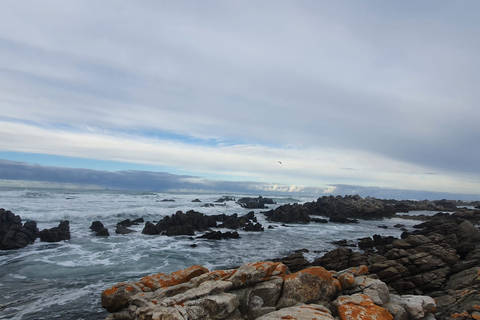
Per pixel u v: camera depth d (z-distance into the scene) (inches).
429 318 369.1
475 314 432.5
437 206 3100.4
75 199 2222.0
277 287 353.1
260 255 946.7
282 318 279.0
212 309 304.8
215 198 3501.5
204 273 432.8
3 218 1042.7
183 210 1963.6
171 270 751.7
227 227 1512.1
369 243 1092.5
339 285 377.1
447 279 657.0
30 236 1015.0
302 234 1401.3
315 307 309.1
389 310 351.9
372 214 2343.8
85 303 530.6
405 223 1995.6
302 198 4576.8
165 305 308.7
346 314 304.2
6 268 730.8
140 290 382.9
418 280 638.5
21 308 505.7
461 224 958.4
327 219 2150.6
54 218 1408.7
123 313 355.3
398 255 735.1
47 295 564.7
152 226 1274.6
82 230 1248.8
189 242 1122.7
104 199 2402.8
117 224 1408.7
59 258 830.5
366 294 373.4
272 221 1888.5
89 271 721.0
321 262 796.0
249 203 2773.1
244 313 342.6
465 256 828.0
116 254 894.4
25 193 2174.0
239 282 358.9
